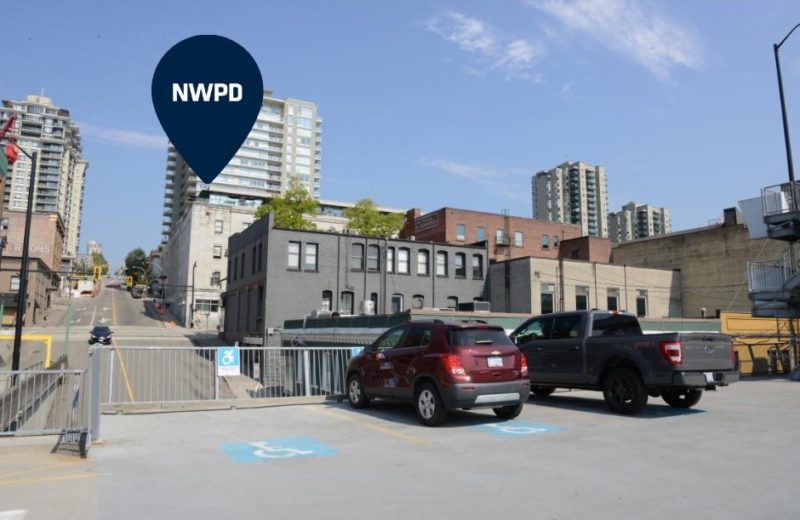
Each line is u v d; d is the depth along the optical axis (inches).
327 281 1523.1
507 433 359.9
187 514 200.2
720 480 245.1
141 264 6801.2
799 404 512.4
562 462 279.3
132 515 199.2
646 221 5556.1
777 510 203.5
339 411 454.9
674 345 412.5
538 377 512.4
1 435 345.1
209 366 593.0
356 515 199.3
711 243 1822.1
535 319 535.2
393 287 1600.6
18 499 218.1
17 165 5457.7
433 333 398.9
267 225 1492.4
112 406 439.8
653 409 476.4
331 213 4771.2
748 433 359.9
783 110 1005.2
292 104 6722.4
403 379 411.8
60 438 350.6
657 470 263.0
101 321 2906.0
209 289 2979.8
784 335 1079.6
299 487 235.3
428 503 212.8
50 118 5787.4
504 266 1695.4
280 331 1382.9
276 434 356.2
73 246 6176.2
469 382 372.8
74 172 6190.9
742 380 837.8
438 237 2333.9
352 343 978.7
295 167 6653.5
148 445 322.7
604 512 201.8
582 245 2297.0
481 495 223.5
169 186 6397.6
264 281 1483.8
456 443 327.3
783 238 1045.8
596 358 461.4
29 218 881.5
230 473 259.3
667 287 1839.3
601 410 465.4
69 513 201.2
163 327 2785.4
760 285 1034.1
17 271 2583.7
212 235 3038.9
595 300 1667.1
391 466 271.6
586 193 5733.3
